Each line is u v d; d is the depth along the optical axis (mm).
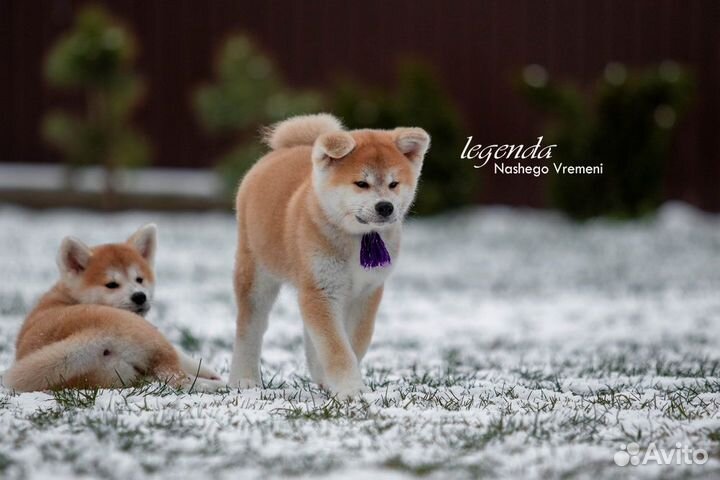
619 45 22922
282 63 23688
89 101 23344
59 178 22953
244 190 8320
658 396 7250
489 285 15484
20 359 7387
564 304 14016
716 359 9703
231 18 23734
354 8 23422
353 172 7301
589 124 21625
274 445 5562
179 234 20078
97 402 6602
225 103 21734
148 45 23766
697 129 22953
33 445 5512
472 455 5438
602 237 20438
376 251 7301
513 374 8664
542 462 5316
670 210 23125
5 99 23453
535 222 22312
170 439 5633
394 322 12516
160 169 23875
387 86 23422
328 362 7211
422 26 23328
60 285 8367
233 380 8016
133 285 8398
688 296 14539
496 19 23094
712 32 22734
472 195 22172
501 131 23141
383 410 6488
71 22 23453
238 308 8180
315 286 7348
